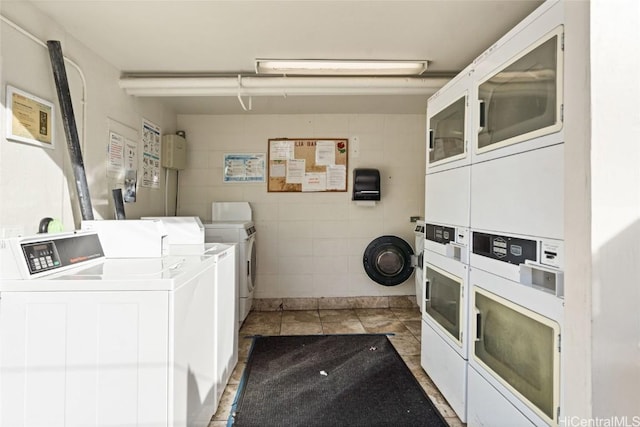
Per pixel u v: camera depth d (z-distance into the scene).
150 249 1.94
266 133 4.20
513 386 1.54
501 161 1.63
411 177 4.27
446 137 2.26
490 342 1.73
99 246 1.86
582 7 1.10
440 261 2.33
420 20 2.07
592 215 1.07
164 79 2.81
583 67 1.09
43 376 1.33
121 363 1.34
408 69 2.77
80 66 2.32
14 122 1.74
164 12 1.98
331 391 2.36
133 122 3.04
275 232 4.22
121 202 2.56
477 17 2.04
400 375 2.58
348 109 4.04
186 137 4.15
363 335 3.39
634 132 1.08
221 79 2.85
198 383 1.71
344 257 4.26
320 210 4.23
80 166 2.07
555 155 1.29
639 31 1.08
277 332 3.47
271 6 1.92
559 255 1.27
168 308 1.35
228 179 4.18
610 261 1.07
